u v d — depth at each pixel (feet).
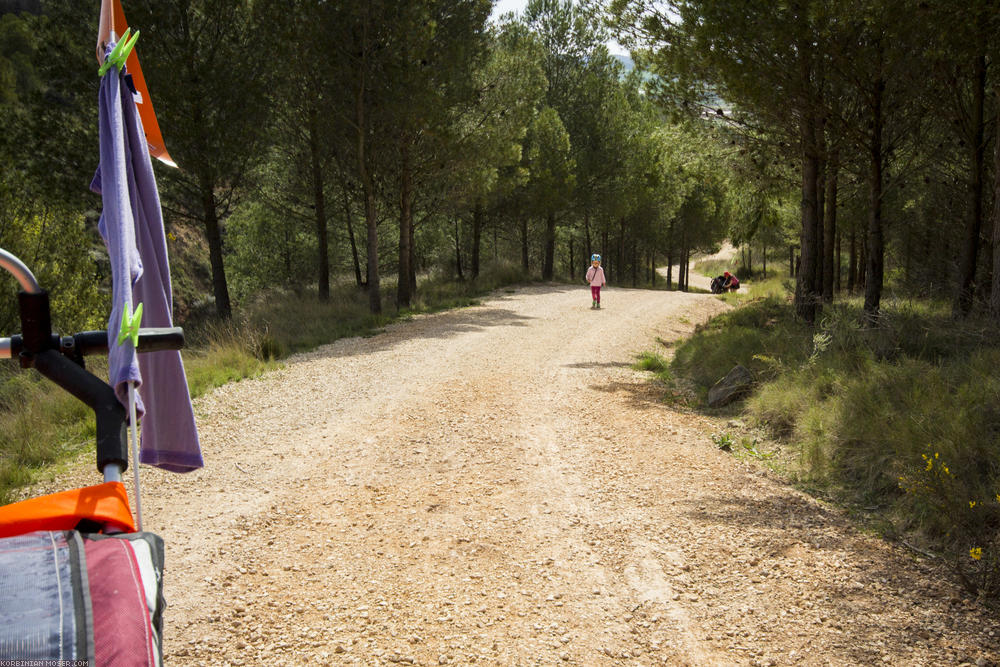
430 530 16.84
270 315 62.90
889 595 13.24
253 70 55.31
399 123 57.82
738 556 15.11
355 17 53.93
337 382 33.73
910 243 62.34
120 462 5.54
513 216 98.53
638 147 101.30
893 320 34.65
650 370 37.88
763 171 50.62
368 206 62.95
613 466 21.45
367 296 80.74
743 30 35.47
